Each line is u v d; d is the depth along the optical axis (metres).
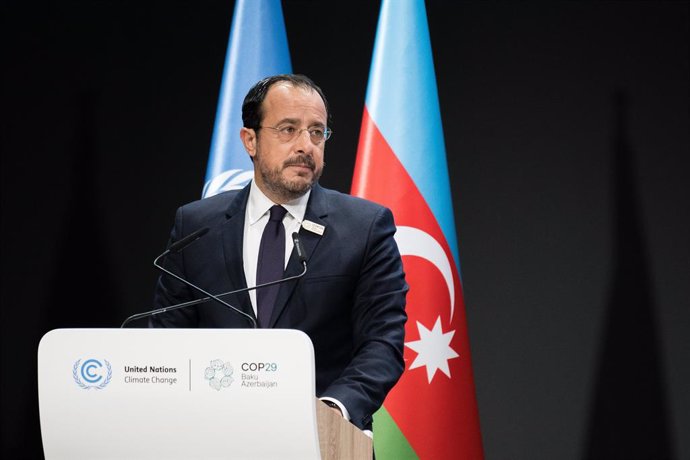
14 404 8.57
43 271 8.62
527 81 7.94
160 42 8.59
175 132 8.52
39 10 8.76
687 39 7.65
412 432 6.34
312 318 4.51
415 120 6.73
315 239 4.63
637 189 7.65
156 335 3.26
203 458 3.23
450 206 6.72
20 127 8.73
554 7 7.92
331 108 8.28
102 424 3.30
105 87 8.63
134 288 8.49
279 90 4.59
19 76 8.75
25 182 8.69
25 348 8.59
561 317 7.73
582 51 7.84
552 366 7.73
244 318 4.52
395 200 6.61
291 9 8.38
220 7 8.52
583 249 7.73
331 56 8.30
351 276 4.60
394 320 4.53
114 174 8.59
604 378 7.61
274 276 4.59
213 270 4.66
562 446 7.66
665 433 7.47
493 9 8.05
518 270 7.86
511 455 7.76
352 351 4.64
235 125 6.95
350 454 3.42
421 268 6.50
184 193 8.47
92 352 3.31
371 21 8.26
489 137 7.99
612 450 7.55
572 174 7.79
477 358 7.88
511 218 7.90
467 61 8.08
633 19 7.75
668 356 7.50
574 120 7.82
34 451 8.51
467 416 6.41
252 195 4.83
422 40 6.89
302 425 3.13
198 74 8.52
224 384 3.19
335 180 8.26
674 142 7.62
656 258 7.58
